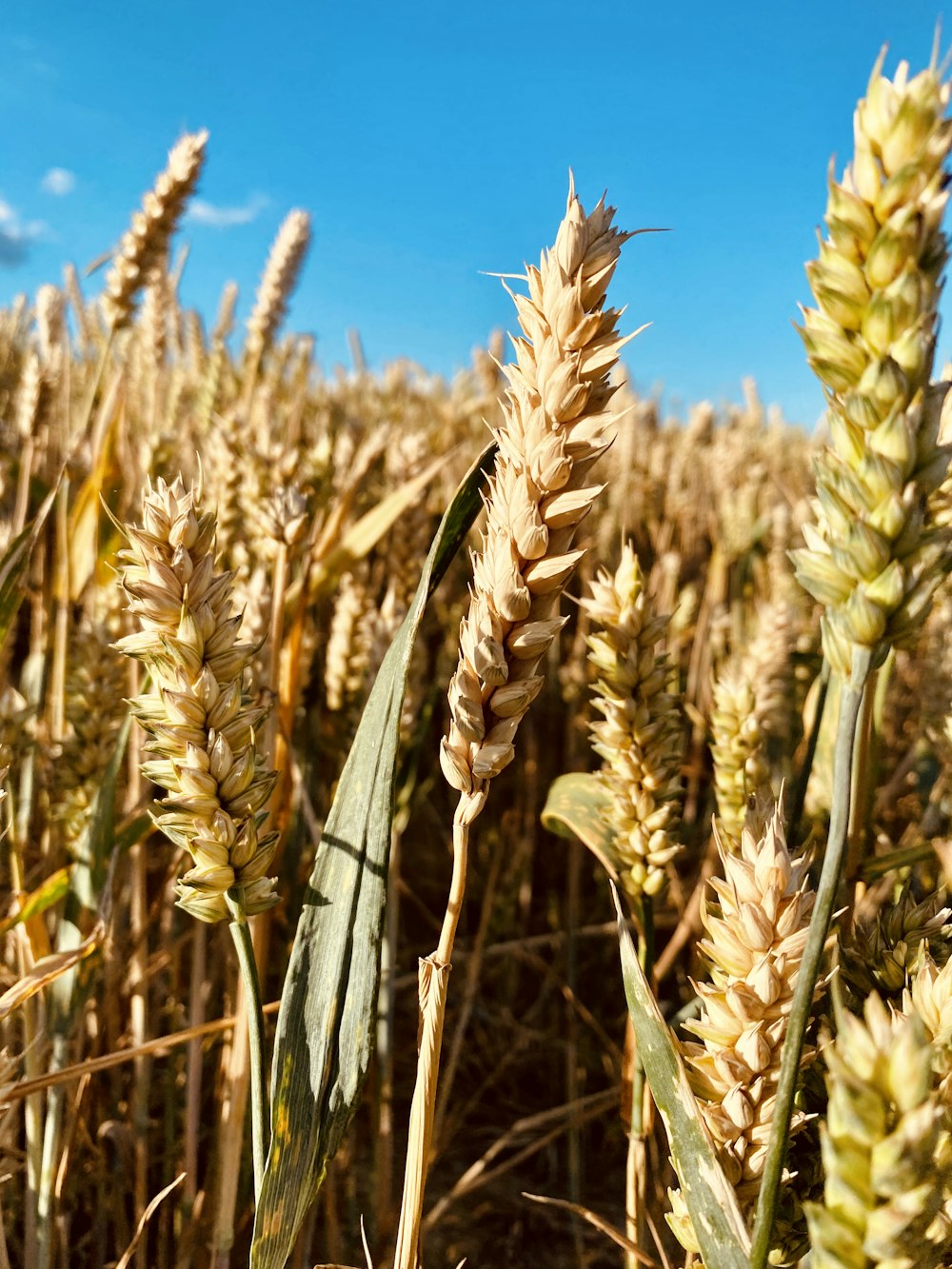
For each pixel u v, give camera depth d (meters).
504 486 0.17
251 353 0.59
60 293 0.56
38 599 0.40
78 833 0.31
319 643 0.38
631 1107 0.25
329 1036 0.19
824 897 0.13
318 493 0.43
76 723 0.31
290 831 0.32
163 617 0.18
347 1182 0.36
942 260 0.13
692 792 0.56
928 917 0.20
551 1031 0.51
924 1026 0.16
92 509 0.38
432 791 0.66
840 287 0.13
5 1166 0.25
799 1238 0.17
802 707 0.48
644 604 0.24
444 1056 0.53
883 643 0.13
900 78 0.13
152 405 0.57
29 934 0.27
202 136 0.45
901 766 0.44
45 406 0.39
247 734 0.19
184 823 0.18
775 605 0.36
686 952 0.48
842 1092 0.12
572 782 0.28
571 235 0.16
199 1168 0.36
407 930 0.62
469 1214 0.44
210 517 0.19
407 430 0.86
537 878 0.64
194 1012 0.31
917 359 0.12
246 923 0.18
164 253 0.46
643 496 0.85
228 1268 0.26
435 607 0.66
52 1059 0.28
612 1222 0.44
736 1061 0.16
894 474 0.12
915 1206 0.12
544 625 0.16
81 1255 0.35
